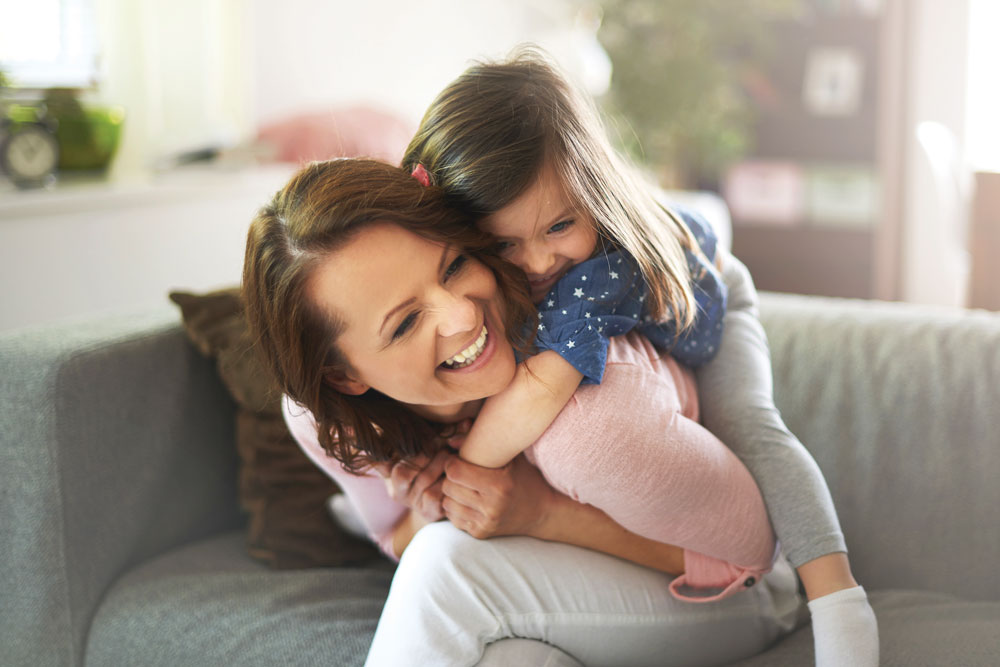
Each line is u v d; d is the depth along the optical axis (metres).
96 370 1.18
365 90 3.44
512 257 0.91
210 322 1.31
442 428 1.03
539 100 0.87
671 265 0.93
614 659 1.00
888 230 3.66
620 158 0.97
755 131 3.80
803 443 1.26
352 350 0.86
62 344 1.17
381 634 0.94
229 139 2.49
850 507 1.22
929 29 3.50
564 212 0.87
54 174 2.07
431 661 0.91
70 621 1.16
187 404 1.32
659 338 1.00
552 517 1.00
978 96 3.60
